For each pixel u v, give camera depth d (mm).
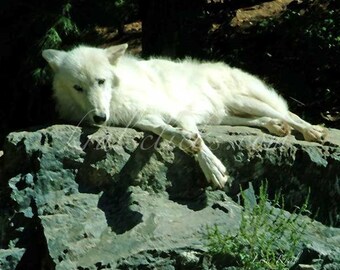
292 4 11273
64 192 6332
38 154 6297
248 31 11727
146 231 6020
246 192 6574
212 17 11375
